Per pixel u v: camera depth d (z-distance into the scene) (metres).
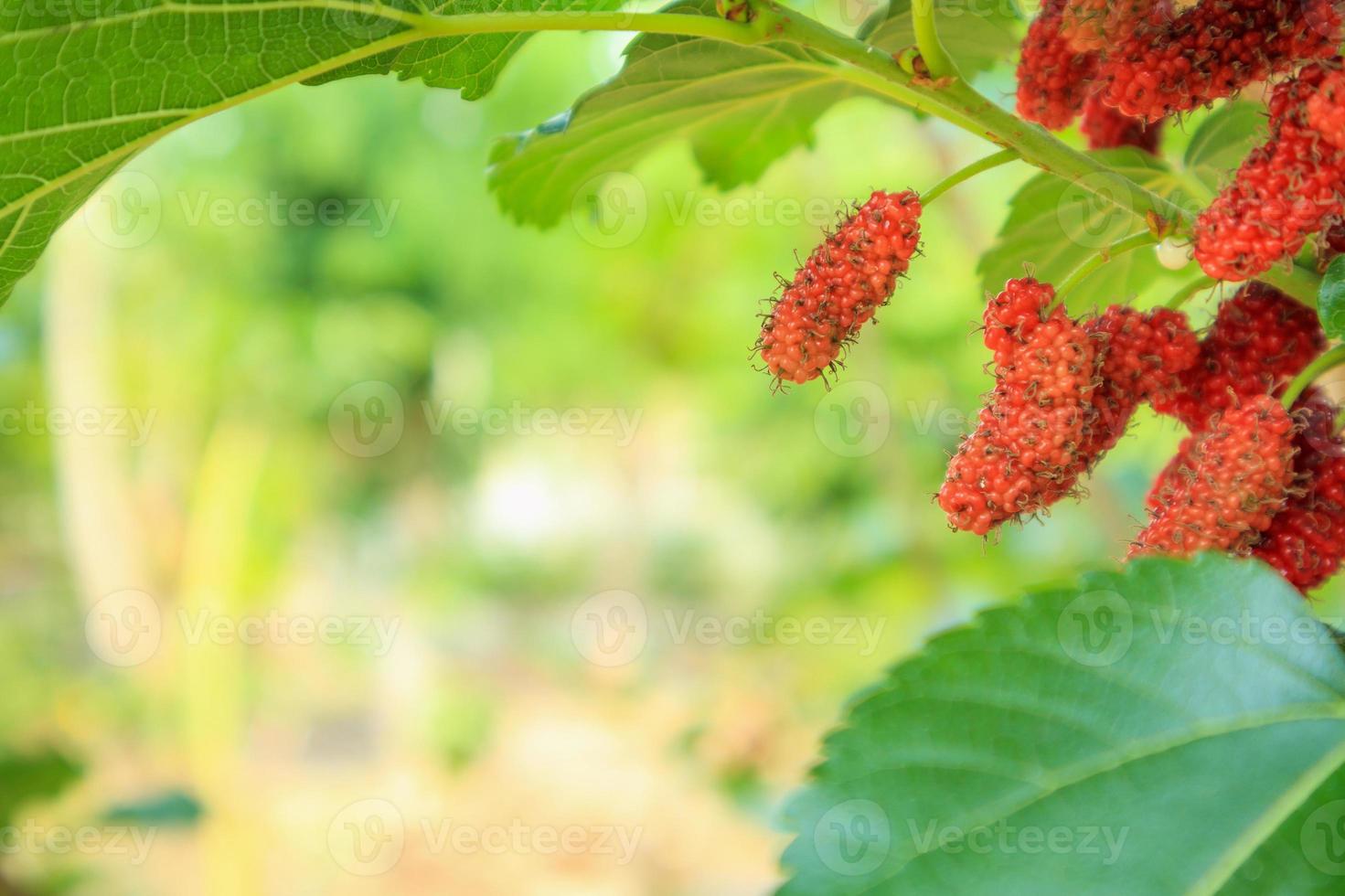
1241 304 1.11
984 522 1.05
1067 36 1.00
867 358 5.05
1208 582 0.79
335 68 1.17
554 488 11.69
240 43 1.11
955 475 1.06
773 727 4.82
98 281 7.64
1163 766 0.73
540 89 9.02
